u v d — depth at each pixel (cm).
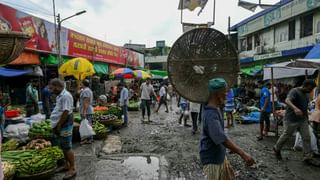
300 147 773
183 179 561
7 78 1382
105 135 926
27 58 1309
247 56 2617
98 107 1405
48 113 976
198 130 1109
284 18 1991
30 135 738
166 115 1639
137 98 2283
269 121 973
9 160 545
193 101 355
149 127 1197
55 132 548
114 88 2067
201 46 362
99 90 1970
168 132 1078
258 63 2341
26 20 1285
